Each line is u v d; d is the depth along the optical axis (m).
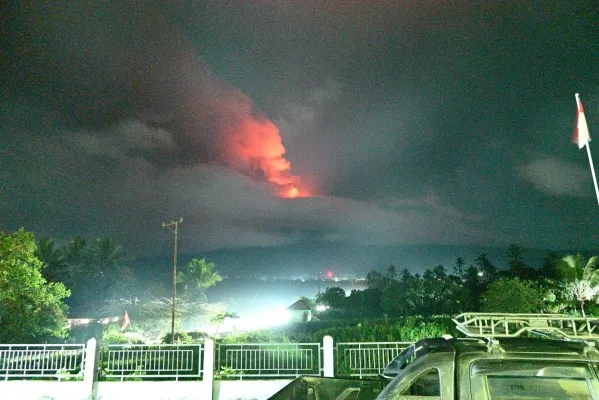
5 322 23.30
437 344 4.19
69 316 55.00
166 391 12.76
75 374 13.40
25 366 13.24
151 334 37.88
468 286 60.00
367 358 13.29
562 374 3.72
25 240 23.42
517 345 3.96
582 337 4.24
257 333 25.62
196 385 12.77
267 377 13.36
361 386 5.61
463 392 3.71
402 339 18.61
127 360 13.54
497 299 27.41
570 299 29.52
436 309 63.59
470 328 4.59
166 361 13.47
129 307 40.00
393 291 66.69
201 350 13.35
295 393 5.54
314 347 13.67
